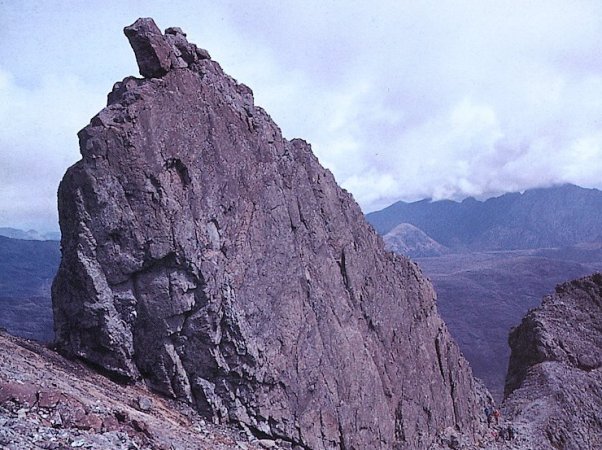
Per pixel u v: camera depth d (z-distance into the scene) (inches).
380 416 1352.1
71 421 674.2
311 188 1353.3
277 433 1105.4
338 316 1325.0
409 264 1759.4
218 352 1029.2
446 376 1747.0
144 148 962.7
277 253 1185.4
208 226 1050.7
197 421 995.3
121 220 955.3
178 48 1118.4
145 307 984.9
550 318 2765.7
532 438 1980.8
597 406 2331.4
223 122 1121.4
